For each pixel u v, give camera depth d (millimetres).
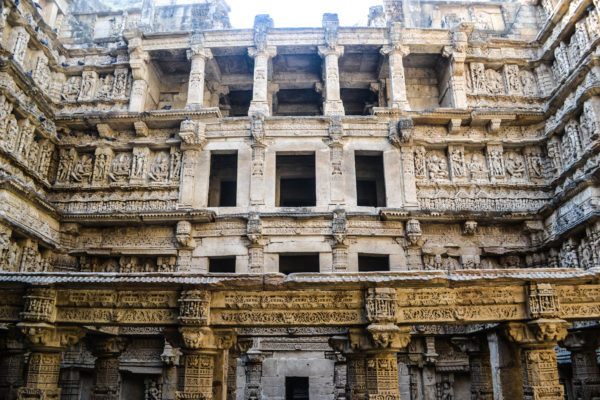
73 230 21562
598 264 17469
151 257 21766
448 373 21469
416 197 21859
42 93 21734
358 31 24156
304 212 21266
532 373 11523
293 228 21094
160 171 22734
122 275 11586
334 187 21750
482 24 27594
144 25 25656
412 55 25297
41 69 22656
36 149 21672
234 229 21234
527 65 24453
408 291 11703
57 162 23078
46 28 22891
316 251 20953
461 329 19781
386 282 11273
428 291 11680
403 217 21062
